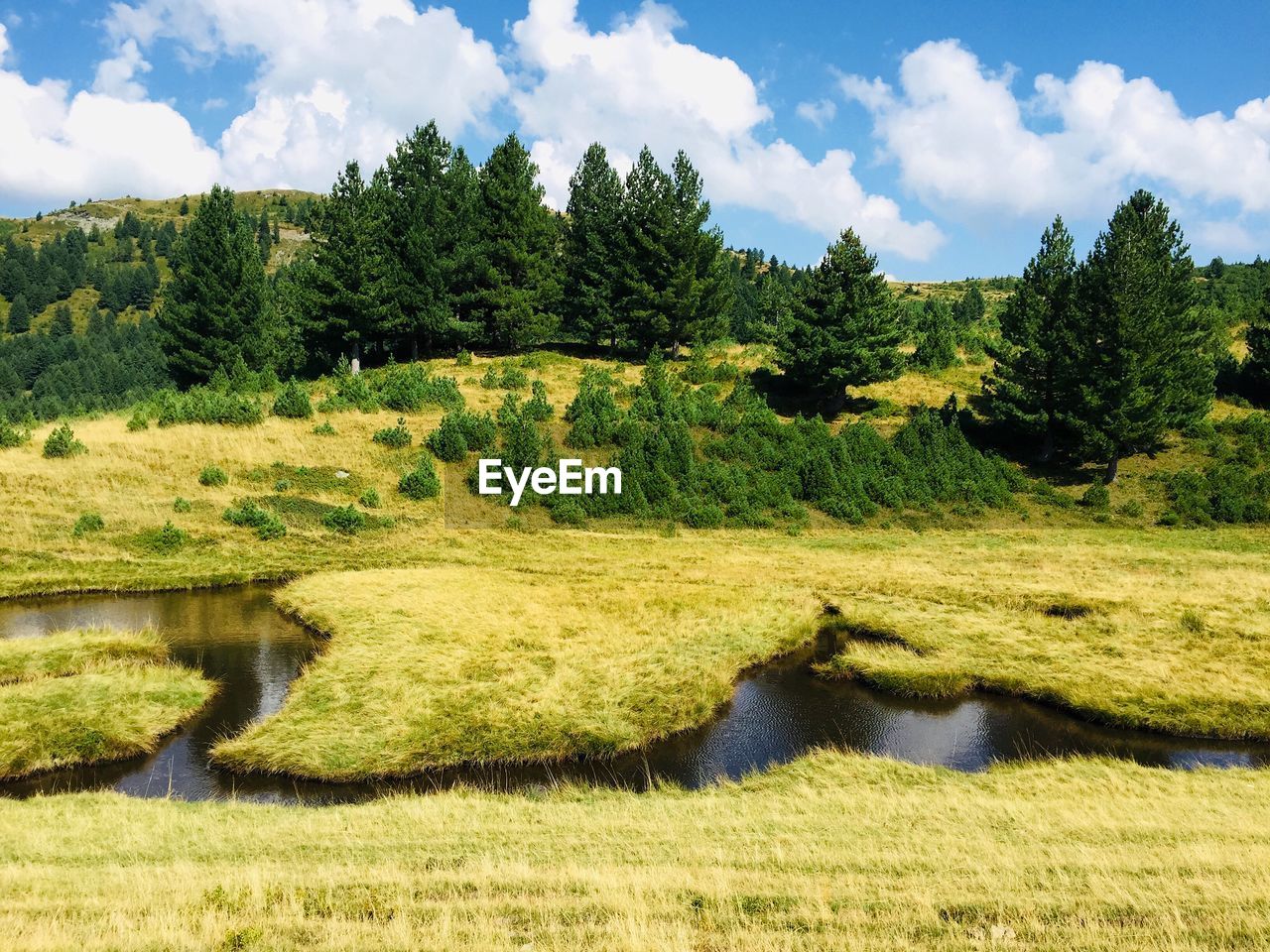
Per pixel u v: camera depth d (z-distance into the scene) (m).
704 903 7.62
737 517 37.12
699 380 53.34
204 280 51.34
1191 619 22.06
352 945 6.43
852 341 47.19
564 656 19.14
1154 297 40.44
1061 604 24.16
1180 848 9.65
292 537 30.02
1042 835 10.41
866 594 25.66
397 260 52.94
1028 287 52.66
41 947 6.04
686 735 16.06
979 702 18.03
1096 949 6.55
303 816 11.37
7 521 27.38
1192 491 40.66
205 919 6.78
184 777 13.71
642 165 56.81
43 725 14.58
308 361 59.06
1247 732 16.05
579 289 61.56
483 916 7.12
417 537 31.47
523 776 14.09
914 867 8.93
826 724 16.72
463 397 46.44
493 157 57.00
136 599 23.84
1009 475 42.53
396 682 17.09
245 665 18.94
